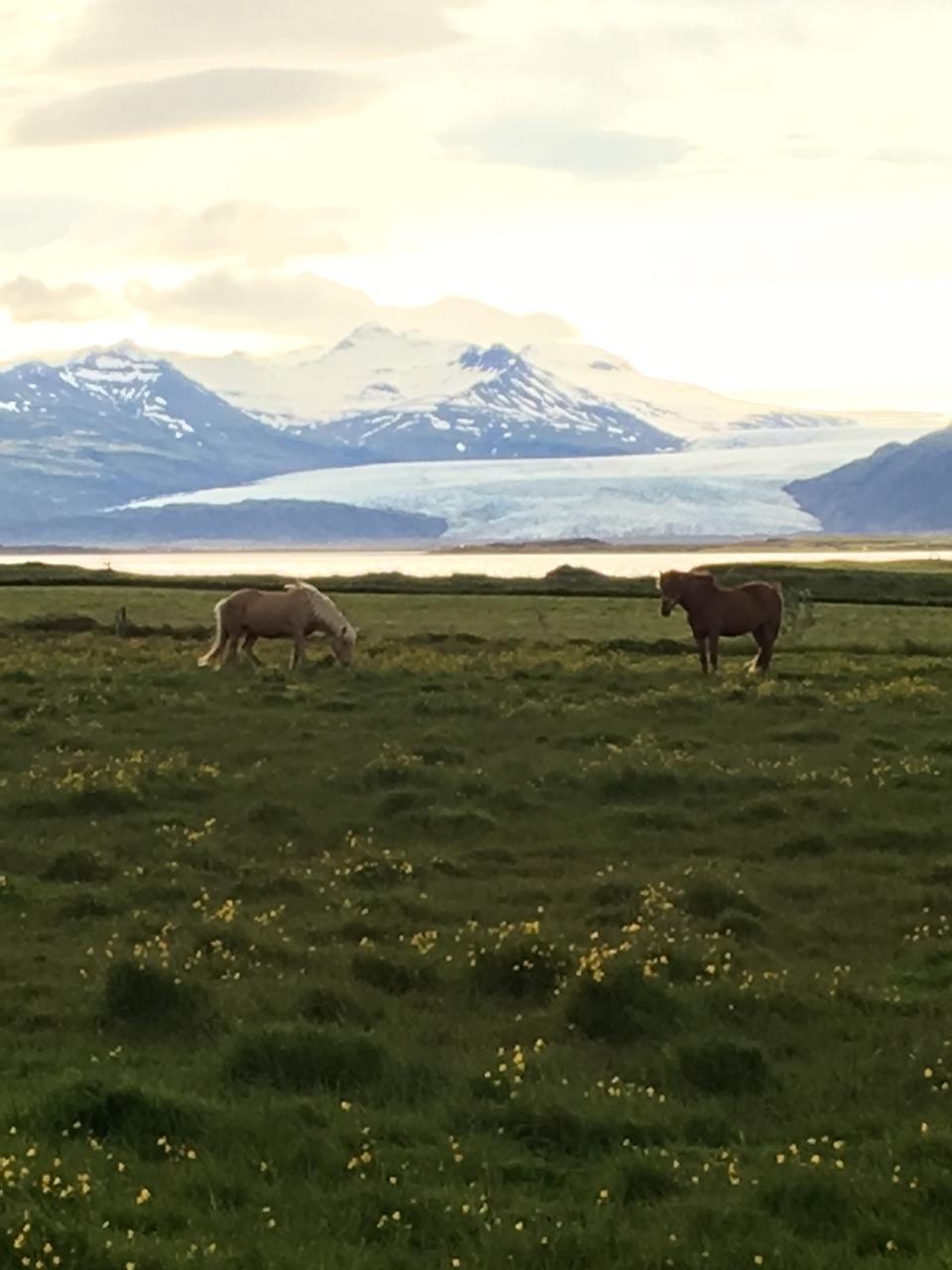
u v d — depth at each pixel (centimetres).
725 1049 1303
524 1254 934
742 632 4338
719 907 1888
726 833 2339
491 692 3866
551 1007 1483
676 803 2547
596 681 4128
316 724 3303
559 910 1909
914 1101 1252
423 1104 1213
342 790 2638
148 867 2091
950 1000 1532
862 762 2866
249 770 2791
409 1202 1001
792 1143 1153
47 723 3244
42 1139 1077
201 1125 1125
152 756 2905
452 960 1653
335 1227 969
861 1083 1291
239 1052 1274
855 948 1762
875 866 2141
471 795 2592
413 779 2661
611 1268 921
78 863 2062
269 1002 1501
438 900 1952
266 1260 906
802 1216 996
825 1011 1494
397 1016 1480
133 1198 991
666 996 1463
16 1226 915
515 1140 1143
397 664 4506
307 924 1839
